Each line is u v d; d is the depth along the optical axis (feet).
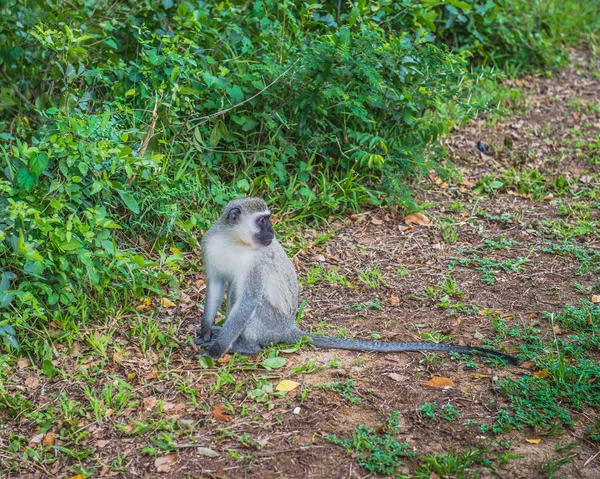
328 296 26.32
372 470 17.47
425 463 17.66
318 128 32.12
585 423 19.15
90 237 22.77
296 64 30.09
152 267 26.22
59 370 21.49
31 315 22.25
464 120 32.83
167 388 20.93
